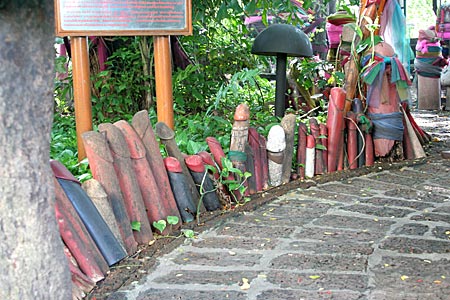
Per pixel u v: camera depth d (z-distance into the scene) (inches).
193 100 274.5
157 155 148.0
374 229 146.3
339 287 112.5
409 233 142.6
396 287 112.0
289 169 193.5
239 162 171.3
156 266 124.9
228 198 165.5
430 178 199.3
